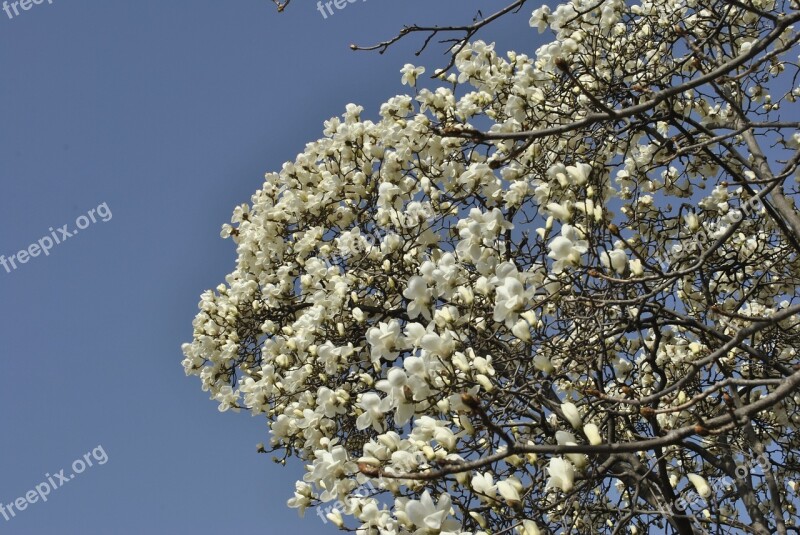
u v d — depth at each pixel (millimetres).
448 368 4223
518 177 6348
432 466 4262
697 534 5410
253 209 8469
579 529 4945
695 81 3732
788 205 5867
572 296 4379
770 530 5086
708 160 6945
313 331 6809
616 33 7250
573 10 6551
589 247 4367
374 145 7645
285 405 7715
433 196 7309
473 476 4070
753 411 3031
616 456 4609
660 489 5039
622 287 4320
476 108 7230
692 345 6117
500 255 5211
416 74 7270
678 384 3371
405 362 4117
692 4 6910
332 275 7199
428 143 7121
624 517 4266
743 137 6688
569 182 4875
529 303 4660
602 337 4609
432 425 4090
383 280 7094
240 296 8680
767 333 5879
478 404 2822
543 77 6688
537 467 4641
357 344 7078
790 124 4141
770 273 7031
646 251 6305
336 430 5809
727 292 7293
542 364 4305
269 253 8359
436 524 3750
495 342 5172
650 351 5301
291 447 7559
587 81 6645
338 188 7734
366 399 4398
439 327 4637
